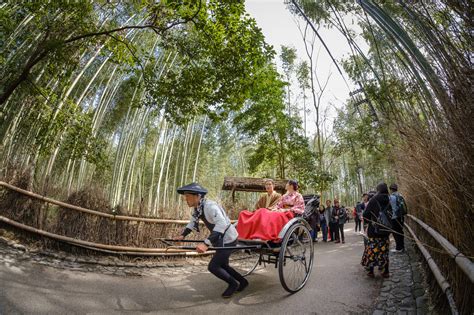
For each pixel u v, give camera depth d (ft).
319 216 30.14
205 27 19.11
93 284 11.48
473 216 6.19
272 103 39.96
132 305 9.92
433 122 7.61
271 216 11.76
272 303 10.50
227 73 19.06
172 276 14.10
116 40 21.58
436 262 10.05
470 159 5.88
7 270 10.79
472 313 6.00
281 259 11.13
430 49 6.99
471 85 5.74
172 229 17.84
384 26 9.30
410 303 10.01
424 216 12.84
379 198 13.56
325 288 12.21
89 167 38.70
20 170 15.44
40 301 9.08
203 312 9.66
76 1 17.75
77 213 15.51
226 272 11.22
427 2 6.93
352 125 44.19
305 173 41.45
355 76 24.66
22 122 23.22
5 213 14.25
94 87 35.53
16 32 21.34
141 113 37.81
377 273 14.42
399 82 10.12
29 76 20.43
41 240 14.39
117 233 16.24
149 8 20.07
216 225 11.17
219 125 61.11
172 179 59.06
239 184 28.99
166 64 35.91
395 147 10.28
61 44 17.25
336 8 18.17
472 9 5.62
